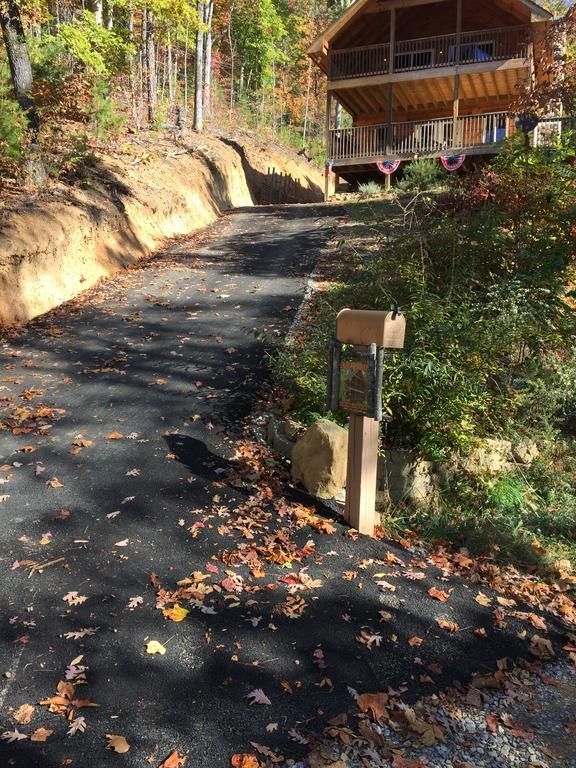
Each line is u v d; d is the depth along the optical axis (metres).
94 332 9.10
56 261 10.92
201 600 3.85
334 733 2.89
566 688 3.40
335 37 22.94
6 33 12.01
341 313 4.69
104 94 17.94
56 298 10.57
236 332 8.88
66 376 7.50
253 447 5.84
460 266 7.20
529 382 6.15
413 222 8.52
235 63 40.53
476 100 24.44
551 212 7.47
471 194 7.91
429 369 5.32
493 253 7.29
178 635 3.54
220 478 5.33
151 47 23.11
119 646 3.44
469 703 3.19
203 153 22.95
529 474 5.87
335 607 3.89
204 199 20.19
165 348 8.38
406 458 5.50
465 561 4.63
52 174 13.00
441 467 5.61
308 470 5.22
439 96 23.92
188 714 3.00
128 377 7.44
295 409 6.40
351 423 4.75
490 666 3.50
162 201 16.52
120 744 2.80
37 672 3.23
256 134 34.97
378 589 4.11
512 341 6.26
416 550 4.74
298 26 43.81
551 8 20.09
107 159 16.20
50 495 4.99
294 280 11.49
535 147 8.19
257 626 3.66
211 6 26.67
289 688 3.19
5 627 3.54
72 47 15.03
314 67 43.59
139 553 4.32
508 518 5.26
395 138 22.00
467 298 6.49
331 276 11.27
